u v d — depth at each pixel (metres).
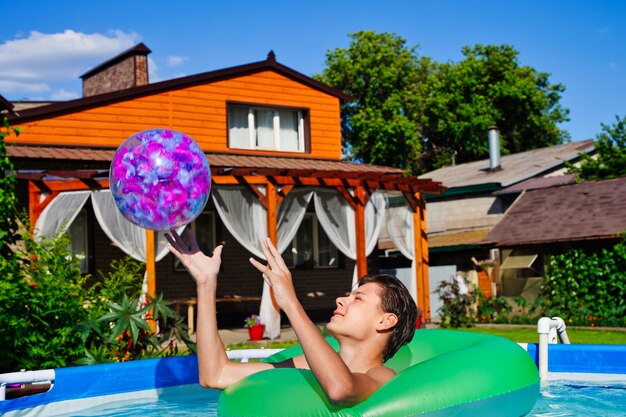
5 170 7.95
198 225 16.70
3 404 4.05
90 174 11.94
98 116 15.27
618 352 4.99
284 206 13.80
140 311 6.06
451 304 16.31
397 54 39.03
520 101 39.78
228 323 16.78
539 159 25.17
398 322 3.04
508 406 3.30
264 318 13.02
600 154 23.33
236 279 17.08
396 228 15.84
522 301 16.92
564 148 26.17
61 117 14.81
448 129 38.84
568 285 16.42
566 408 4.02
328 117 18.39
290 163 16.98
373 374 3.01
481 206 23.17
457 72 39.44
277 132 17.72
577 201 18.61
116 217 12.23
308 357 2.70
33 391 4.79
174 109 16.22
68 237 7.34
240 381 3.16
